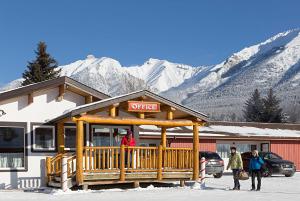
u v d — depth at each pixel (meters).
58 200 16.81
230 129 40.12
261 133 39.66
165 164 21.73
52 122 21.78
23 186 21.22
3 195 18.41
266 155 32.62
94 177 19.84
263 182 26.62
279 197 18.42
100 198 17.44
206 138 37.09
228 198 17.81
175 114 22.84
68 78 21.67
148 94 21.02
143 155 21.47
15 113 21.33
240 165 21.28
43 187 21.08
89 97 22.41
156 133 34.62
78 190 19.59
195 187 21.73
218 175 30.11
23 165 21.42
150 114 23.23
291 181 27.50
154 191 20.00
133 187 21.36
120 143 23.14
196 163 22.25
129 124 22.30
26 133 21.47
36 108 21.72
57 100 22.14
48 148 21.80
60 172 20.42
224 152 38.03
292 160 40.16
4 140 21.14
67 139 22.31
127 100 20.70
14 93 20.94
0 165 21.00
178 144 35.69
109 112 20.52
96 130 22.59
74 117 19.45
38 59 60.25
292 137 39.81
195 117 22.19
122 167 20.47
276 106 85.94
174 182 23.92
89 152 20.88
